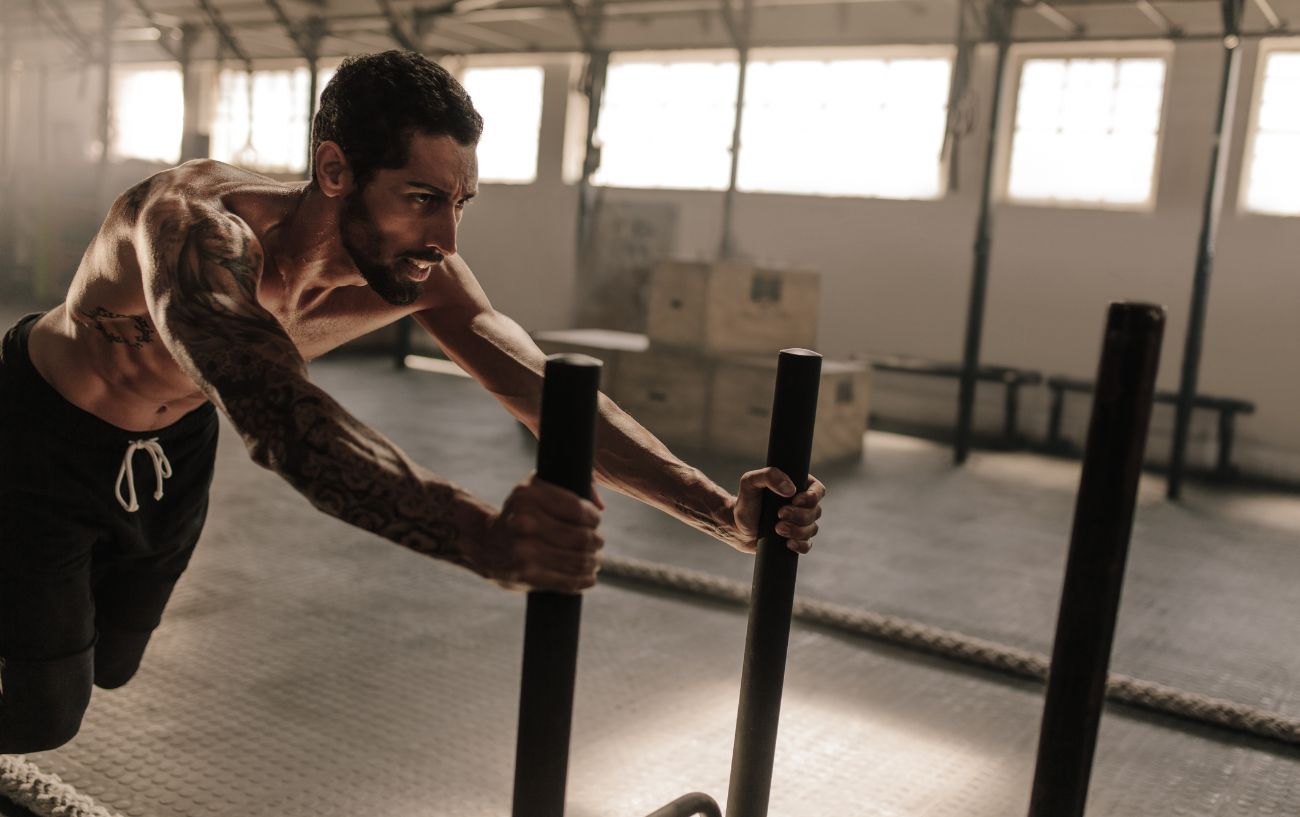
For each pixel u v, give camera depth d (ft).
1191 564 14.97
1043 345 26.27
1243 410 22.82
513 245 34.71
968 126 23.45
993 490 19.88
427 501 2.82
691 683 9.04
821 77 29.27
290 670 8.75
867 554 14.28
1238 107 23.68
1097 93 25.55
